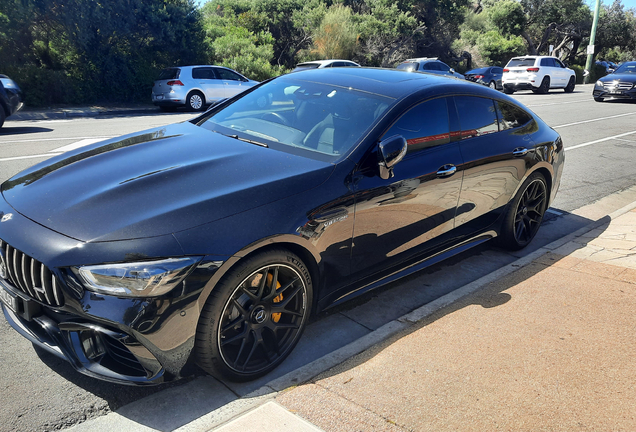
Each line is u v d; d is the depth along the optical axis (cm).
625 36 4856
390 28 3145
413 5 3441
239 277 243
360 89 362
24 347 286
